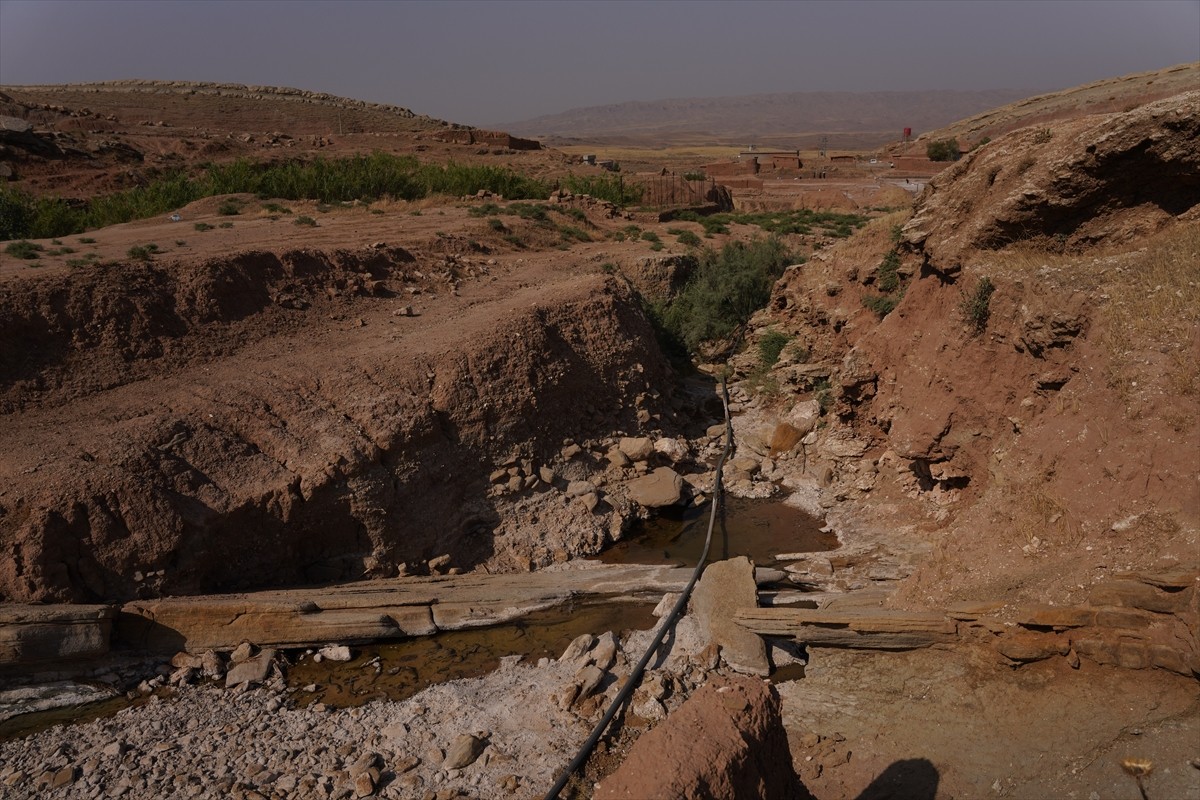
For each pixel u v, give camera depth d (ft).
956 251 45.37
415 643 35.83
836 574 39.52
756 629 33.09
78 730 29.35
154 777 27.14
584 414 53.16
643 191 135.74
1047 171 41.24
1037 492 33.09
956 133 249.75
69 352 44.57
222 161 146.30
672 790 17.79
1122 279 36.81
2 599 31.19
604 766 27.63
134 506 34.37
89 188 121.19
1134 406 31.91
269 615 34.24
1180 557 26.96
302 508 38.55
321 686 32.89
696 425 61.82
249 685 32.45
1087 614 26.89
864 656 31.45
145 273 50.96
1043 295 38.63
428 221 89.40
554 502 47.01
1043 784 24.77
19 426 38.88
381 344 51.55
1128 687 25.95
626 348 58.85
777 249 83.87
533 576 41.01
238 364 47.98
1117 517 29.99
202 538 35.76
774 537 45.37
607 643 33.81
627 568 41.47
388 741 29.07
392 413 43.52
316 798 26.25
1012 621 28.35
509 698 31.19
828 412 57.06
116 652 32.76
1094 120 42.73
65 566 32.45
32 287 45.44
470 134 191.52
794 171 221.87
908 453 44.57
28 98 204.13
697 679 31.99
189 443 38.58
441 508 43.27
